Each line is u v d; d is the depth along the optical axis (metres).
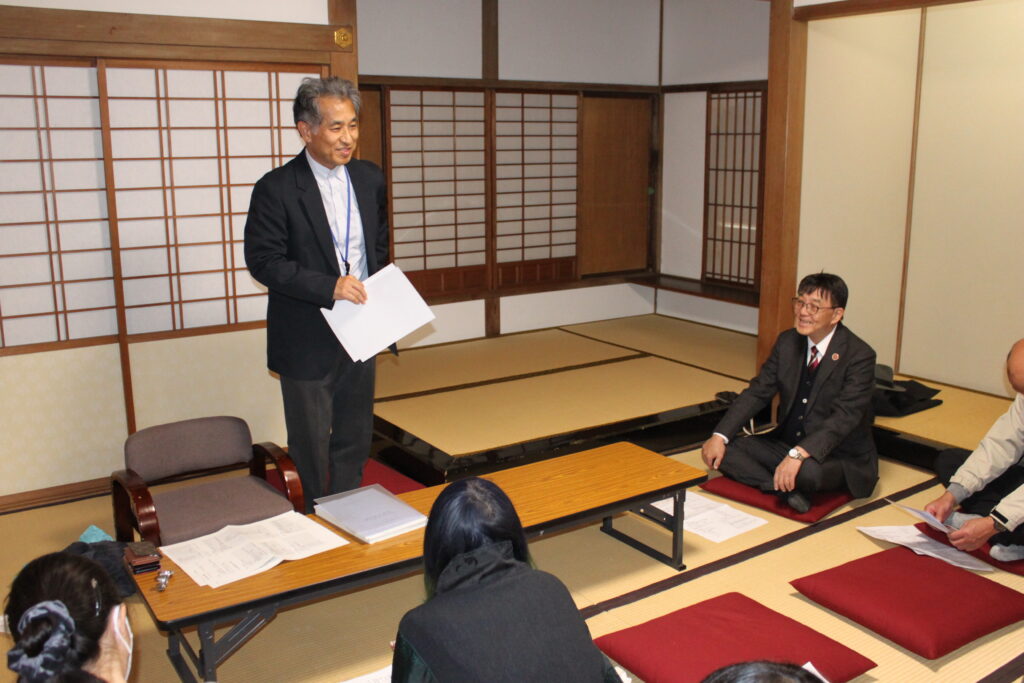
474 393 4.98
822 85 4.44
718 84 6.39
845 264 4.80
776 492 3.59
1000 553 3.02
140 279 3.83
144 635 2.72
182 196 3.85
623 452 3.28
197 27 3.66
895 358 5.27
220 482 3.04
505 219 6.43
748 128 6.22
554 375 5.37
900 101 4.88
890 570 2.91
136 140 3.71
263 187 2.88
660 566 3.10
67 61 3.55
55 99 3.56
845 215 4.73
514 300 6.55
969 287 4.87
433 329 6.21
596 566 3.12
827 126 4.52
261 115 3.95
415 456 3.92
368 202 3.03
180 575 2.26
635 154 6.98
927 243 5.04
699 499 3.70
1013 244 4.64
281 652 2.61
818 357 3.57
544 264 6.70
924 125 4.95
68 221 3.67
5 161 3.51
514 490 2.90
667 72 6.85
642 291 7.23
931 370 5.12
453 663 1.36
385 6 5.61
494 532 1.50
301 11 3.88
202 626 2.17
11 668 1.13
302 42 3.89
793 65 4.29
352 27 4.00
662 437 4.38
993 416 4.46
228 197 3.95
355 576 2.28
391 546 2.43
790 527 3.41
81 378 3.80
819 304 3.42
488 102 6.14
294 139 4.04
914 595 2.73
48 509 3.70
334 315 2.85
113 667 1.21
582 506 2.75
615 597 2.88
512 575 1.48
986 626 2.58
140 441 2.91
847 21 4.48
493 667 1.36
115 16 3.50
